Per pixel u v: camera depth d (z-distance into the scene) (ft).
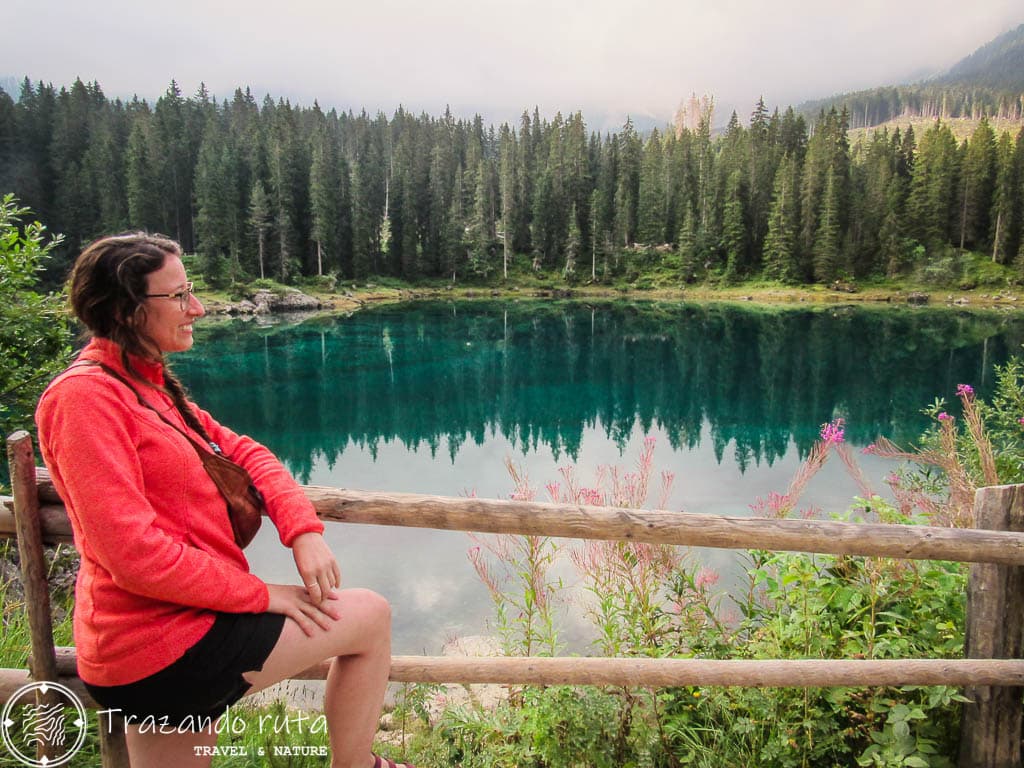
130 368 4.86
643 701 8.74
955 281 237.25
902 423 62.13
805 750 8.30
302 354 120.98
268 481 5.67
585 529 6.73
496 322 179.93
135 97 320.29
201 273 217.77
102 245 4.80
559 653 11.85
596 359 116.57
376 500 6.61
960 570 9.51
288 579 25.62
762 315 191.83
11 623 9.68
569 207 304.09
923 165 255.50
